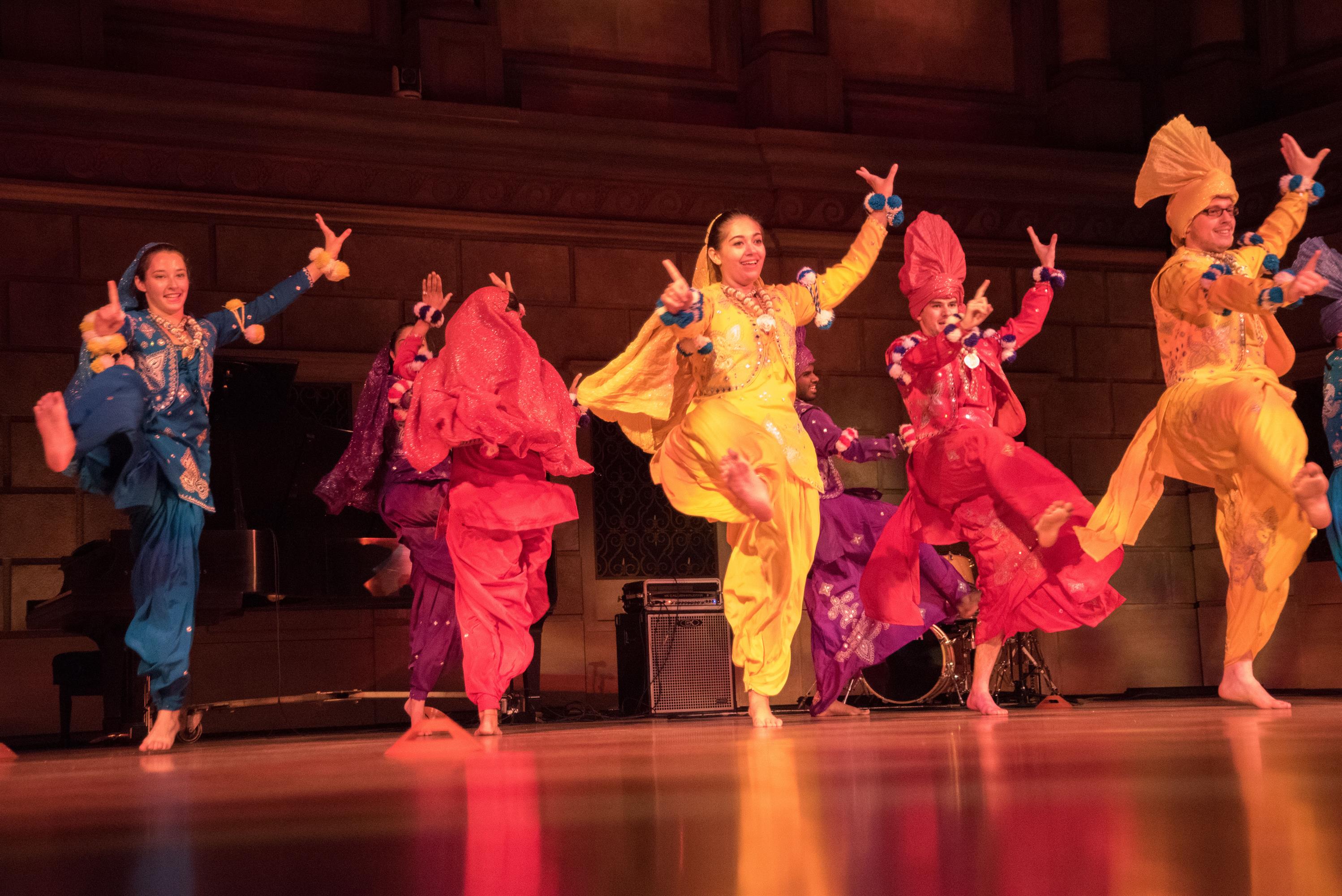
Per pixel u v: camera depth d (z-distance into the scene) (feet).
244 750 14.46
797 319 15.39
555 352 28.94
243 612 21.74
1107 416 32.99
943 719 15.19
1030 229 17.03
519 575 15.53
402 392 16.70
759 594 14.84
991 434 15.69
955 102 33.09
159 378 15.20
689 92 31.19
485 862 3.81
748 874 3.38
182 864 3.97
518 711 22.95
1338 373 18.17
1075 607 15.61
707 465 14.24
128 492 14.79
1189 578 32.91
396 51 28.86
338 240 16.97
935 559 19.99
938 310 16.42
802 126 30.91
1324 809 4.36
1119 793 5.15
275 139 26.61
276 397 21.52
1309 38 31.45
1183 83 33.06
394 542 21.97
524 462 15.48
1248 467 15.47
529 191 28.66
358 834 4.66
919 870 3.32
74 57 25.89
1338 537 18.08
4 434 24.99
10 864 4.11
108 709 21.11
